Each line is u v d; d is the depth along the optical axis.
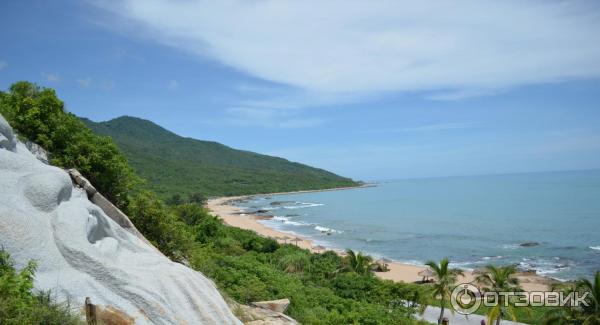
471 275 50.16
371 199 176.38
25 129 19.42
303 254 49.84
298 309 24.91
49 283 10.16
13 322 8.10
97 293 10.69
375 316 28.58
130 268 12.42
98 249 12.07
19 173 12.77
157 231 22.05
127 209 21.89
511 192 179.12
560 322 24.78
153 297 11.45
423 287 39.50
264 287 25.14
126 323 10.45
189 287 12.88
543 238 72.31
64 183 13.21
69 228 11.73
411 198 174.25
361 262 46.97
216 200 163.50
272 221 108.44
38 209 12.04
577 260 56.19
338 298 32.34
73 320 9.11
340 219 111.25
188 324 11.78
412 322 29.94
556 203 121.81
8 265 9.80
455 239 76.56
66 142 20.42
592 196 137.25
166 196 132.62
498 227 85.81
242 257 45.12
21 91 21.27
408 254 66.56
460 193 192.25
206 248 31.53
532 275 48.16
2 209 10.74
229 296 20.39
